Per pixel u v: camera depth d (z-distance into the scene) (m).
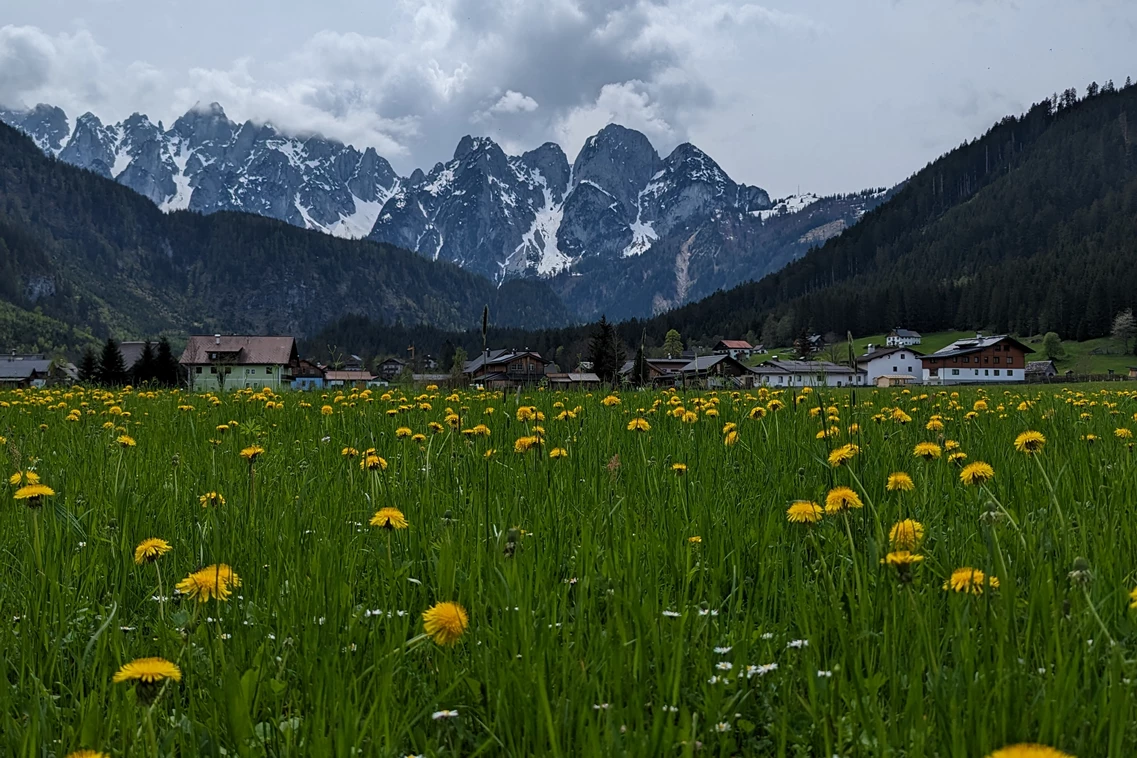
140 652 2.69
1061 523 3.39
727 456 6.01
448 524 3.85
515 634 2.51
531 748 2.03
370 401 11.16
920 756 1.83
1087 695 2.08
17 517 4.16
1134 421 8.13
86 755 1.74
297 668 2.53
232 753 2.08
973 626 2.53
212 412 10.44
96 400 13.12
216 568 2.74
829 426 6.58
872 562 2.99
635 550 3.36
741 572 3.31
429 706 2.17
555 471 5.26
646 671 2.32
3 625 2.81
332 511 4.36
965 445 6.17
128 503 4.34
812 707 2.13
